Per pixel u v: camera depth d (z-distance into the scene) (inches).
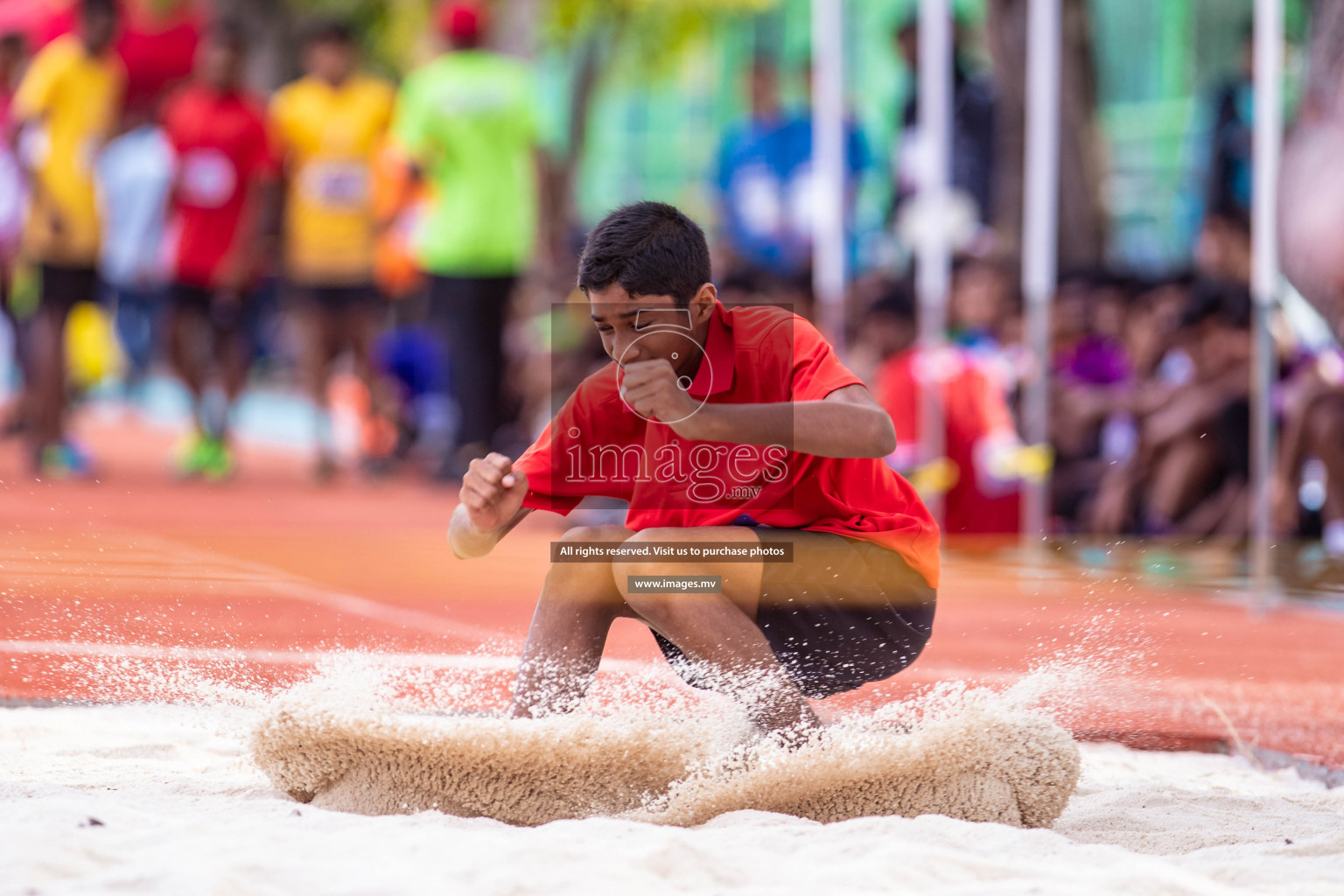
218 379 1261.1
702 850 279.9
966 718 335.6
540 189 1315.2
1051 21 1035.9
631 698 366.0
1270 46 778.8
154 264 1368.1
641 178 2778.1
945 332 1041.5
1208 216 1055.0
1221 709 509.0
